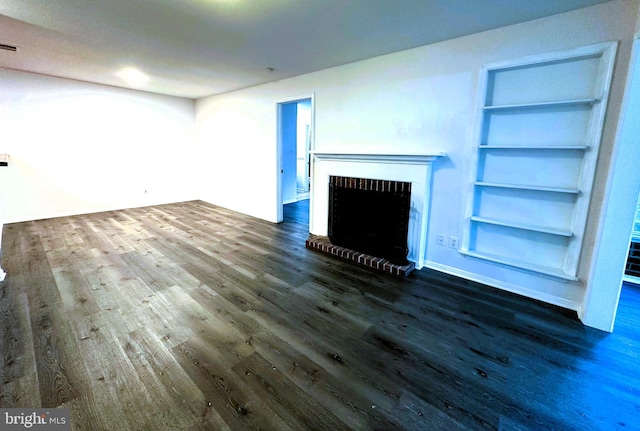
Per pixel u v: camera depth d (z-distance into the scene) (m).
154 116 6.04
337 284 2.88
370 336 2.09
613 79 2.11
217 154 6.22
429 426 1.41
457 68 2.80
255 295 2.64
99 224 4.77
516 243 2.74
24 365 1.74
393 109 3.30
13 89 4.44
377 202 3.40
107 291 2.65
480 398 1.58
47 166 4.91
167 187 6.47
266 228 4.82
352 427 1.40
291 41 2.92
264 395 1.57
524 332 2.15
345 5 2.17
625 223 2.04
